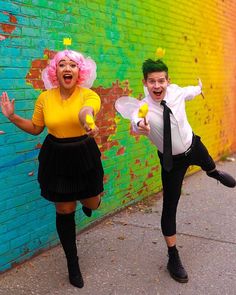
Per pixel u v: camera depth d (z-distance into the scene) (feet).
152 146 19.60
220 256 13.25
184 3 23.24
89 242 14.08
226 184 12.59
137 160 18.30
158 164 20.31
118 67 16.67
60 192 10.21
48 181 10.30
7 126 11.48
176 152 11.25
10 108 10.01
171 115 10.98
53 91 10.36
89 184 10.46
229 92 32.27
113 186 16.62
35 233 12.71
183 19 23.15
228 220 16.65
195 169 25.73
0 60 11.14
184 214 17.34
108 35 15.94
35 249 12.76
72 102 10.09
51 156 10.16
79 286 11.19
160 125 11.10
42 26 12.50
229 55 32.09
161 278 11.82
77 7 14.08
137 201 18.47
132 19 17.65
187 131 11.37
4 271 11.73
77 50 14.19
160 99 11.03
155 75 10.83
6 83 11.37
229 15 31.81
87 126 8.91
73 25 13.92
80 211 14.71
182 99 11.53
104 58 15.74
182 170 11.49
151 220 16.34
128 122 17.43
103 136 15.84
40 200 12.82
